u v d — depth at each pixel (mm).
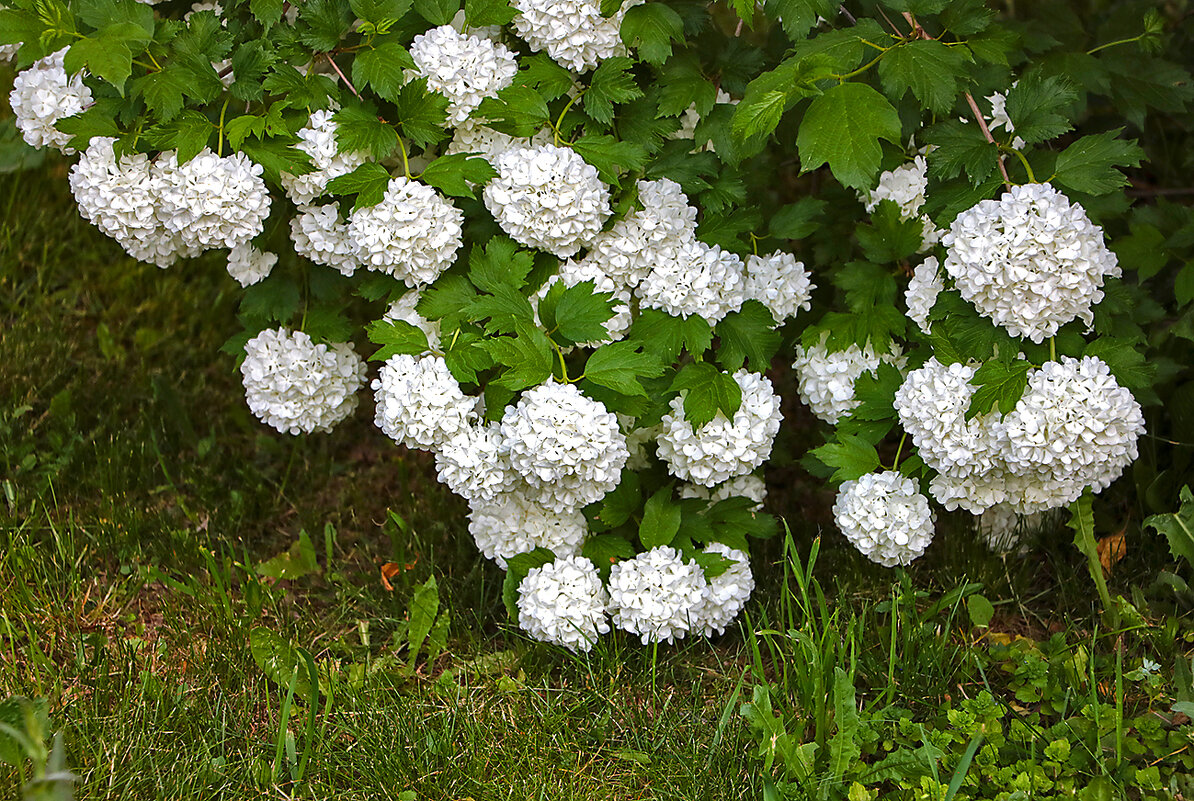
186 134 2164
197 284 3551
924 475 2316
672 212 2301
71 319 3416
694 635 2477
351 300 3125
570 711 2322
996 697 2359
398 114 2232
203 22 2252
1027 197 2043
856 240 2707
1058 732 2176
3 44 2127
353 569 2852
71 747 2176
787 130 2613
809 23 2201
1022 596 2682
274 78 2225
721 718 2236
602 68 2264
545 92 2250
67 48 2160
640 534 2385
